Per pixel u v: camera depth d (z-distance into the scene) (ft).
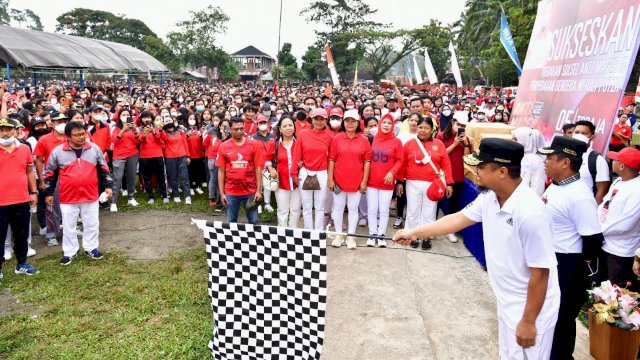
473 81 158.71
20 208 17.38
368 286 16.92
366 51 203.92
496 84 132.87
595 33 16.89
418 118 21.01
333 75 56.75
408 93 64.03
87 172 18.69
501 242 8.10
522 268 7.94
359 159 19.94
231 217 20.40
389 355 12.60
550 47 20.97
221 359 9.89
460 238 22.61
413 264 19.08
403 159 20.26
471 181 21.21
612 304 11.55
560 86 19.26
